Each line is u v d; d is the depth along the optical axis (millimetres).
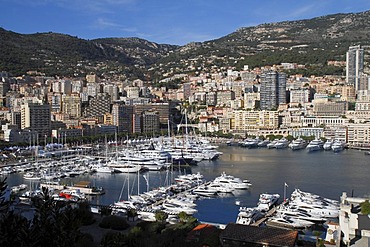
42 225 51219
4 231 49250
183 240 95750
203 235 99875
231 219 159625
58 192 195875
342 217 86625
